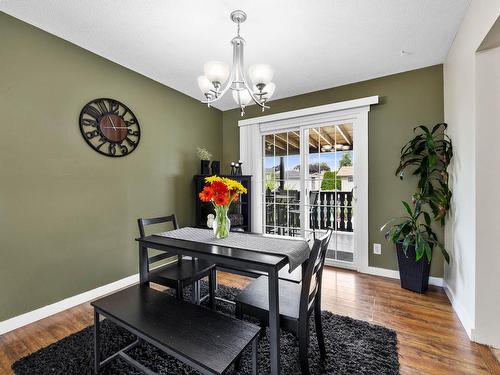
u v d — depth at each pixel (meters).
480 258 1.70
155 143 3.06
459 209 2.10
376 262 2.99
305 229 3.51
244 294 1.60
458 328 1.90
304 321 1.32
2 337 1.83
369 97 2.93
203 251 1.53
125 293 1.67
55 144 2.17
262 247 1.62
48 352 1.64
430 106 2.68
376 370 1.47
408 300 2.35
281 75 2.88
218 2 1.75
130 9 1.83
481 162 1.68
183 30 2.08
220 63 1.66
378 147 2.96
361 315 2.10
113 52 2.43
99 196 2.49
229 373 1.47
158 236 1.95
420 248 2.36
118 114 2.65
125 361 1.54
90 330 1.89
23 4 1.79
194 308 1.47
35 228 2.05
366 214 3.02
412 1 1.75
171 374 1.45
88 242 2.40
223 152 4.16
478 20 1.62
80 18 1.94
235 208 3.76
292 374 1.44
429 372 1.46
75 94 2.30
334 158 3.29
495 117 1.64
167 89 3.22
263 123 3.77
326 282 2.78
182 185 3.43
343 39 2.20
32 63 2.03
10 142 1.91
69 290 2.26
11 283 1.92
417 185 2.71
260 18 1.92
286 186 3.68
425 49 2.36
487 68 1.65
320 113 3.29
